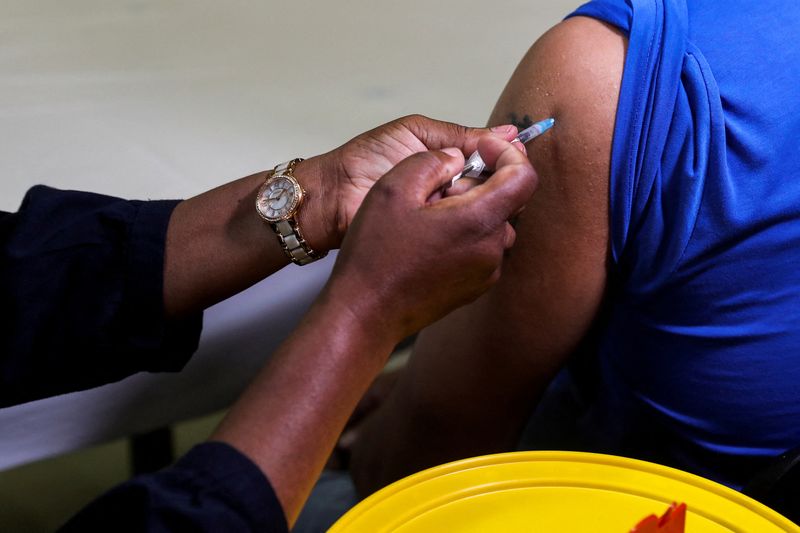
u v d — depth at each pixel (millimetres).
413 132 878
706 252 836
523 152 825
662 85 814
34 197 958
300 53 1576
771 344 855
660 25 824
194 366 1083
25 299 893
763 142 800
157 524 583
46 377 923
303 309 1134
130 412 1073
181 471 610
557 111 864
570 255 894
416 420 1069
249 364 1127
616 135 833
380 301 648
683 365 905
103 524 620
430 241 650
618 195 849
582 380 1094
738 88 806
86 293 904
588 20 881
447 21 1708
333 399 629
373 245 655
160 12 1764
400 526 668
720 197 812
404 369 1098
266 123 1330
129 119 1345
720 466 946
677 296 875
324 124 1329
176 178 1186
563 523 673
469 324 975
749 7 825
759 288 838
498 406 1024
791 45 809
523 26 1679
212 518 580
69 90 1438
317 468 631
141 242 904
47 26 1694
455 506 686
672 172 826
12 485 1748
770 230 817
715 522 675
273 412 619
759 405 886
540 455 730
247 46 1610
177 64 1542
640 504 688
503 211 668
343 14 1750
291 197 862
